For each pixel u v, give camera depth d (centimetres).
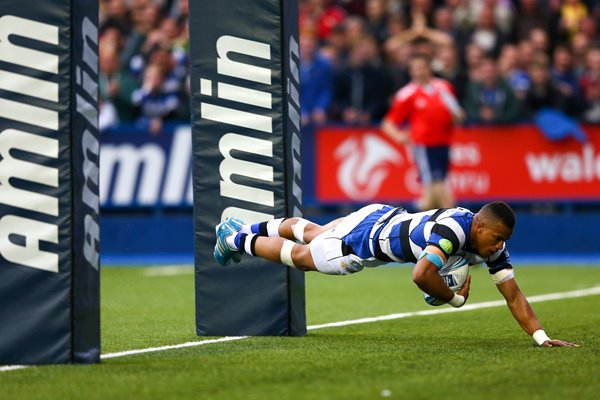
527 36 5709
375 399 1605
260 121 2336
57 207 1912
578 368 1878
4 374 1828
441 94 4575
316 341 2303
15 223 1917
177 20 5684
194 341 2319
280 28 2323
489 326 2648
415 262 2119
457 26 5647
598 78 5381
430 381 1752
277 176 2333
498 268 2191
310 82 5241
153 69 5259
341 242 2161
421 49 4562
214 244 2380
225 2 2339
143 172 5272
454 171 5269
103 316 2925
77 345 1931
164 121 5272
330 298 3453
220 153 2356
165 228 5328
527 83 5325
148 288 3788
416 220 2098
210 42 2348
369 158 5234
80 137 1939
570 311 2995
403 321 2780
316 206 5256
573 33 5969
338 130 5241
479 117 5247
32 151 1914
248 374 1827
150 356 2066
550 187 5253
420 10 5703
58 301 1916
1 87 1917
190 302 3316
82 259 1938
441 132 4581
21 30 1917
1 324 1920
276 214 2331
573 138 5231
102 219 5319
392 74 5275
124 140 5272
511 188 5253
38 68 1916
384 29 5622
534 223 5328
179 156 5259
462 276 2103
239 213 2350
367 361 1975
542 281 4047
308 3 5797
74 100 1920
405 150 5212
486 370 1861
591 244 5297
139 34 5459
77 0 1928
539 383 1733
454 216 2064
